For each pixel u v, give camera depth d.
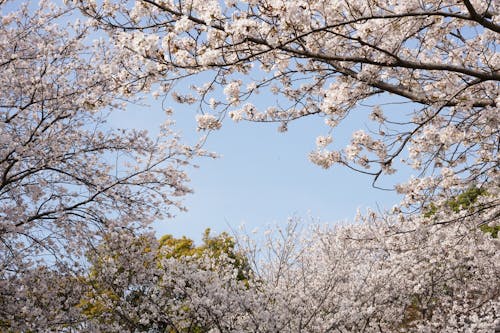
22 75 8.75
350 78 5.30
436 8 5.26
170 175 9.31
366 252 10.91
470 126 5.53
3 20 8.89
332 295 9.98
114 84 5.07
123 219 9.16
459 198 6.62
